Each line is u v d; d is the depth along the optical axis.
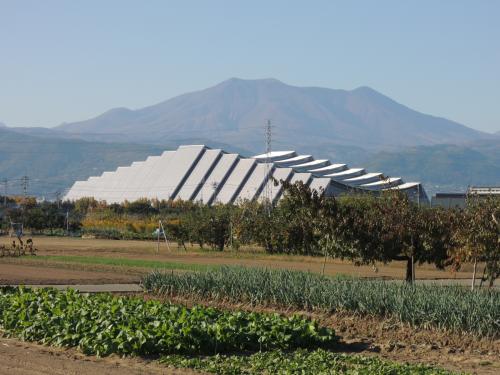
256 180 177.62
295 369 20.39
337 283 32.91
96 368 21.33
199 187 184.88
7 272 54.56
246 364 21.62
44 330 25.62
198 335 23.81
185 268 57.94
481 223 34.16
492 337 25.73
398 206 39.53
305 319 26.34
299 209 43.50
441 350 24.66
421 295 28.34
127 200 185.38
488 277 35.41
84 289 42.72
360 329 28.30
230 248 87.75
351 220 40.25
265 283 34.91
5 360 22.42
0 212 161.50
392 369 20.25
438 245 39.06
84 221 140.88
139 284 43.84
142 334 23.17
